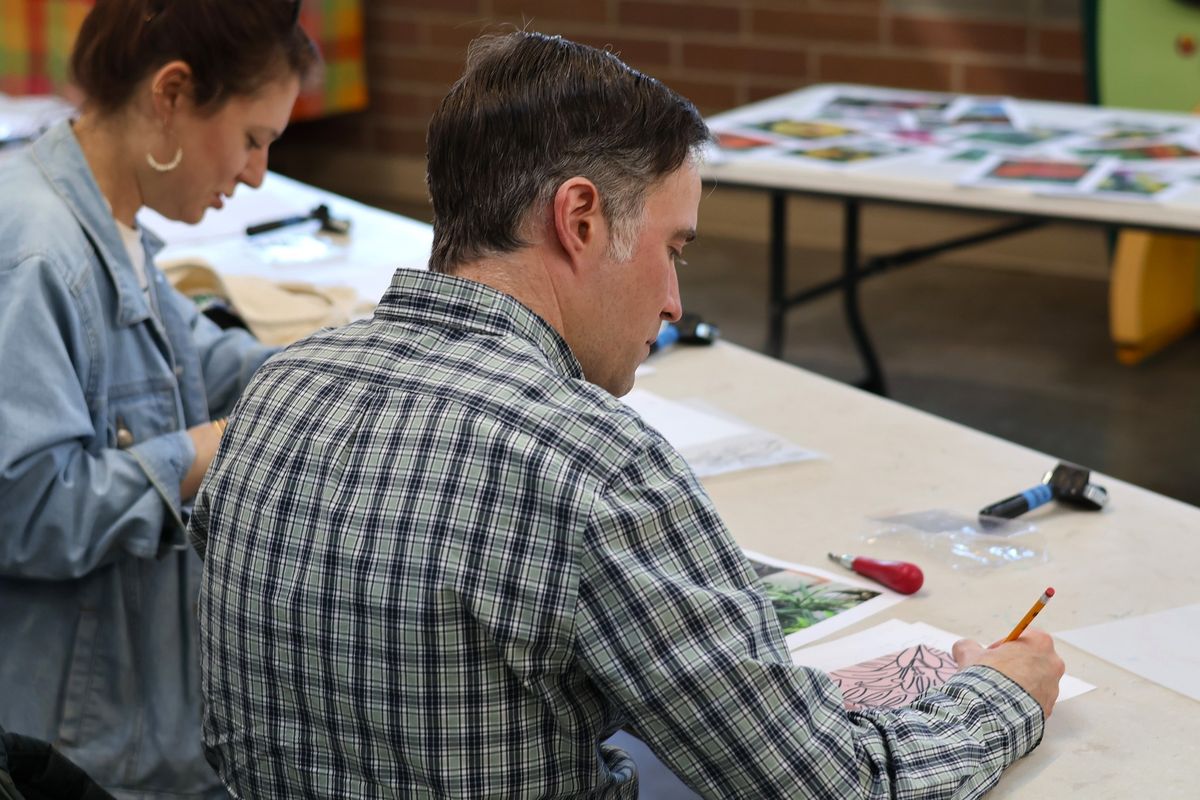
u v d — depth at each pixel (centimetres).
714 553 126
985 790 139
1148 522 205
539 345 135
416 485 125
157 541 190
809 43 678
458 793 126
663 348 285
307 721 134
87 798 143
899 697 158
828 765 126
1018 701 146
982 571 190
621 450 124
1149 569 191
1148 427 496
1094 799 141
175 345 221
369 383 135
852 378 553
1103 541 199
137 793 204
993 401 525
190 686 207
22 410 179
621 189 134
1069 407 516
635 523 121
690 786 127
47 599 199
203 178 206
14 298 182
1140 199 346
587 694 126
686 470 128
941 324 610
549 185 132
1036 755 149
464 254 137
